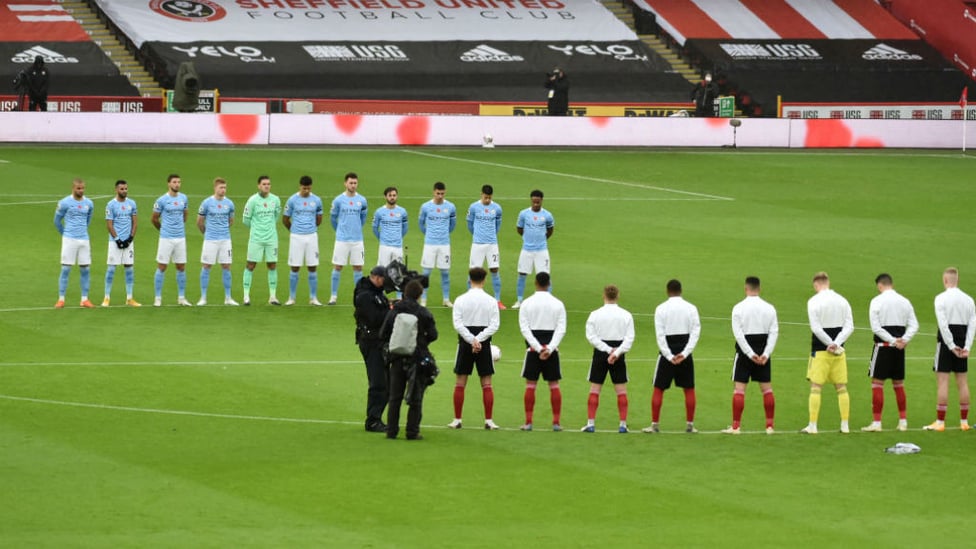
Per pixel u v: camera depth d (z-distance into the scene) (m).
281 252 86.25
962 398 50.34
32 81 138.25
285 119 139.62
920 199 114.25
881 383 49.81
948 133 152.50
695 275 82.81
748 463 43.69
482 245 73.56
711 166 130.62
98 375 55.25
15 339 61.91
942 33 191.88
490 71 169.75
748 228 99.12
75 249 69.12
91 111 142.12
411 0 183.00
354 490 39.12
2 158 120.25
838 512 38.16
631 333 48.09
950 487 41.06
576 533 35.59
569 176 121.94
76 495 37.91
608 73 171.75
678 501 38.88
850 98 173.38
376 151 135.25
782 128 149.62
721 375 59.16
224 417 48.84
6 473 40.00
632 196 112.12
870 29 189.25
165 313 69.12
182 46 166.38
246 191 107.88
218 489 38.88
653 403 48.69
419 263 84.12
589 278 81.38
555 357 48.25
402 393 45.97
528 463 42.94
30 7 170.38
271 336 64.38
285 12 177.12
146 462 41.75
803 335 68.12
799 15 190.50
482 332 47.94
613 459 43.78
